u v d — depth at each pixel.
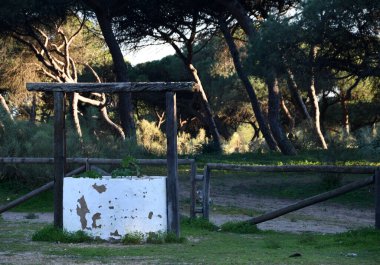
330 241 11.19
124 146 22.97
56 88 11.00
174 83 10.68
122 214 10.80
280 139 34.88
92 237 10.86
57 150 11.17
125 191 10.79
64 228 11.05
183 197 19.92
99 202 10.84
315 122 41.09
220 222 15.11
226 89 59.66
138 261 8.81
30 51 45.34
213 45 54.91
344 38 22.67
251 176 25.81
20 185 19.47
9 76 46.75
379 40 22.92
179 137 48.12
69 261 8.81
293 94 41.25
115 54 35.78
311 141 40.91
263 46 24.02
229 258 9.15
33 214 15.81
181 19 37.78
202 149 42.16
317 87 25.98
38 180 19.30
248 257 9.26
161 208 10.82
